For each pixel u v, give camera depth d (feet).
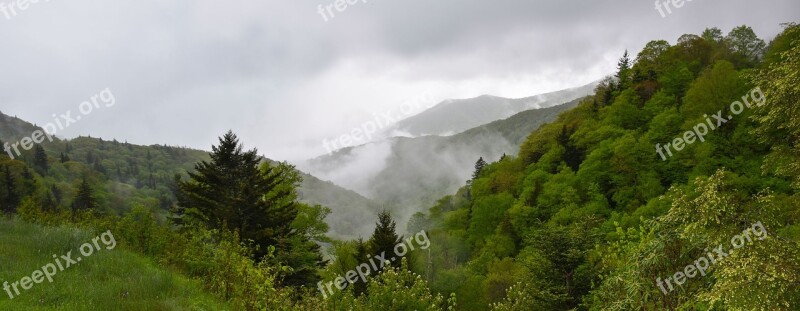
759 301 24.43
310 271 89.76
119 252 44.21
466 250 210.38
